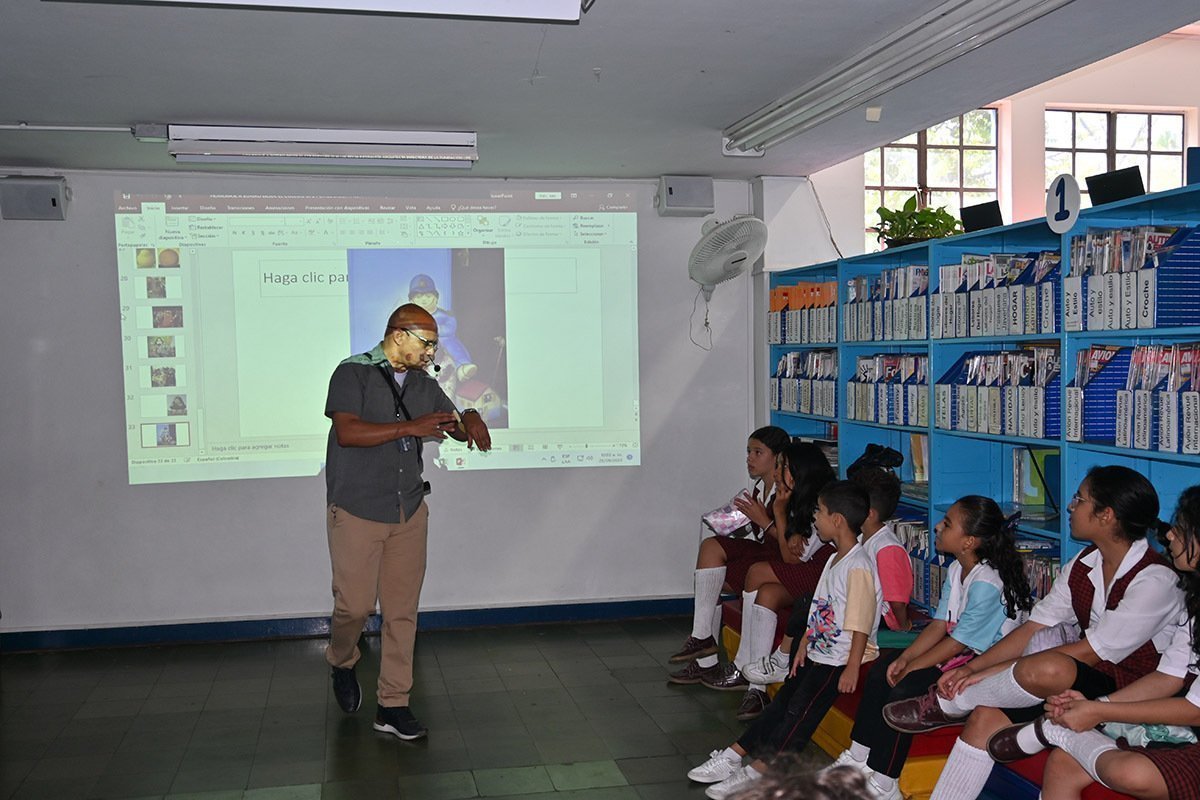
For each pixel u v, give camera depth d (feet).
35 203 16.61
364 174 17.67
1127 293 10.25
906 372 14.92
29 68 11.35
